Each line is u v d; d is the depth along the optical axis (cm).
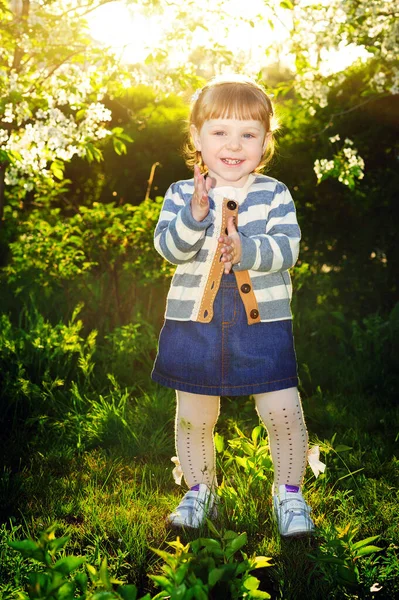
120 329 479
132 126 736
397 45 519
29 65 489
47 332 452
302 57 530
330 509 274
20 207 685
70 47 484
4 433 360
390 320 495
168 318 260
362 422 378
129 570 230
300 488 263
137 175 741
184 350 254
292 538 250
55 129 436
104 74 486
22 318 541
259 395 257
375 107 619
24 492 288
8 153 408
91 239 535
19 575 217
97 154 454
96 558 232
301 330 528
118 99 764
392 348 479
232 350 250
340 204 632
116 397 400
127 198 753
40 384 414
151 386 429
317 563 222
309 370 459
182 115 742
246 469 286
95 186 771
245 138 250
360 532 254
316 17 504
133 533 246
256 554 240
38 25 449
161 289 556
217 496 267
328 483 299
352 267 629
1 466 319
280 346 253
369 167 630
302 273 582
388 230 618
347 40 518
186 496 262
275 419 255
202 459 264
